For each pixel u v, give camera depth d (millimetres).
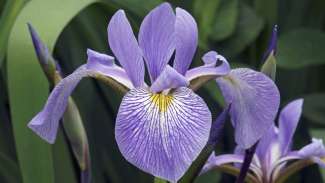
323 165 348
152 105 250
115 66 284
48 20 369
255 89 287
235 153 365
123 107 247
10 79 351
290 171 359
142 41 279
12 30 360
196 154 237
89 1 388
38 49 284
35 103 347
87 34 456
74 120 294
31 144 346
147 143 238
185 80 255
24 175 346
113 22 278
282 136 369
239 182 317
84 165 300
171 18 275
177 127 242
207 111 247
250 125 293
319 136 435
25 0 402
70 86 277
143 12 430
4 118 458
